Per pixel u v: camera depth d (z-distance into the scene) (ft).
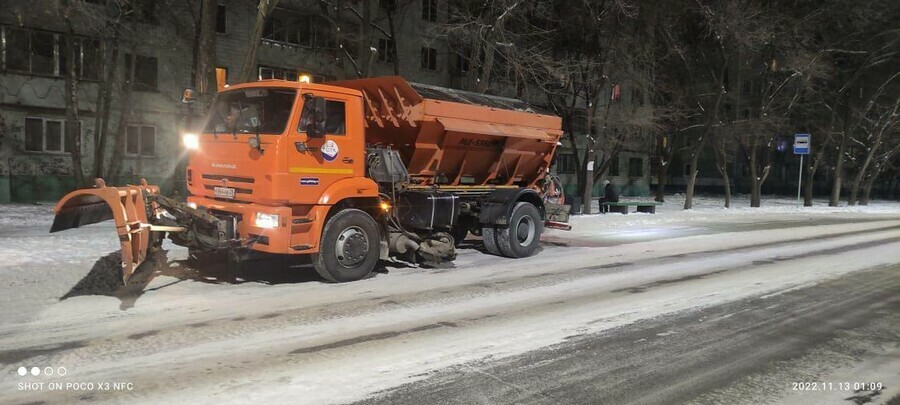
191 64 85.35
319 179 25.52
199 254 30.45
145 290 24.07
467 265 33.24
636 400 14.16
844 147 109.40
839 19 91.09
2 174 74.43
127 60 81.05
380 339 18.39
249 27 90.74
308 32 96.27
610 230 55.83
